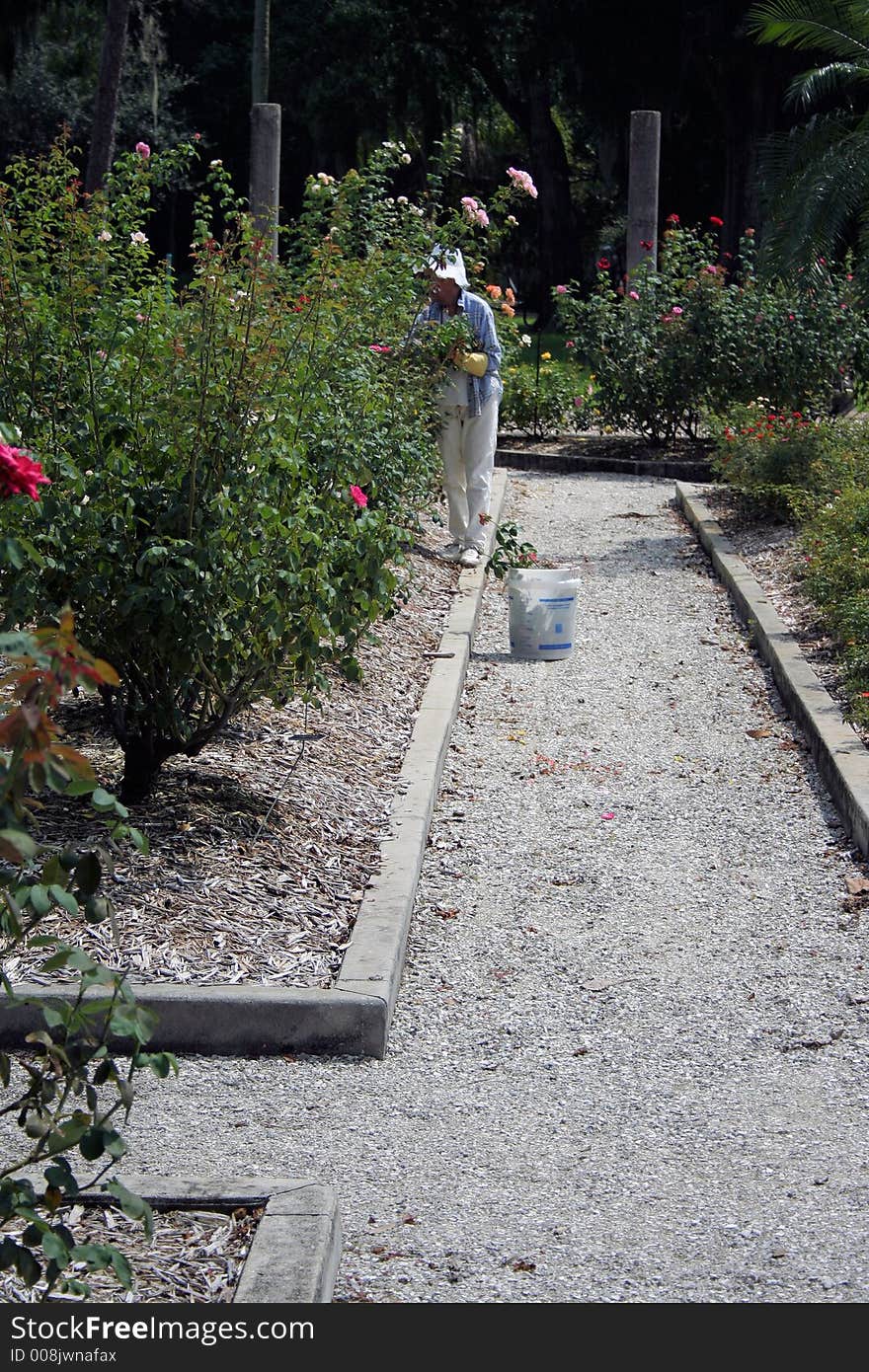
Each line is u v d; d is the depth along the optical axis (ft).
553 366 56.90
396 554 19.52
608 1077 13.87
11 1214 7.80
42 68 116.47
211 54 122.11
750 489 38.88
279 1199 10.66
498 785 21.89
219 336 17.38
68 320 17.17
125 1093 8.51
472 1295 10.48
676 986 15.71
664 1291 10.54
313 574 16.81
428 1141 12.70
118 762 18.85
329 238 23.72
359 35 112.68
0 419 16.30
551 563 36.14
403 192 120.16
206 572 15.85
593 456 50.88
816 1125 12.96
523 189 29.43
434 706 23.54
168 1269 9.94
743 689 26.37
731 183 102.01
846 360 50.88
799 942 16.72
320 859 17.40
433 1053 14.30
